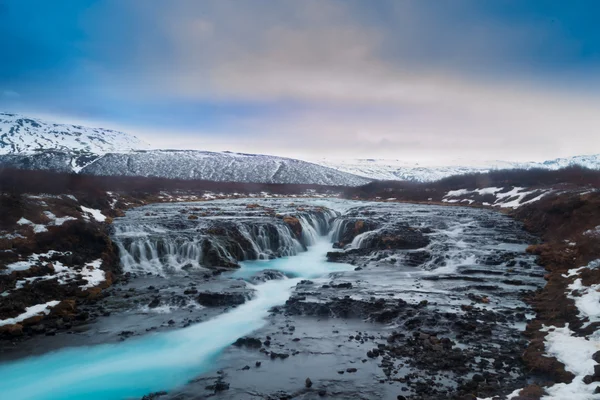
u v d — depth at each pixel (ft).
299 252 123.75
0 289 65.82
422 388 41.91
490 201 199.52
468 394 39.83
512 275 81.76
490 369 45.01
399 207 195.62
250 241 114.01
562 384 39.65
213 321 63.00
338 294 72.90
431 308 63.72
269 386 43.80
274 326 60.34
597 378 38.99
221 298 71.10
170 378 46.44
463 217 150.51
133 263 95.66
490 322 57.93
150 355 51.93
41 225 89.10
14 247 78.69
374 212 166.40
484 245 106.63
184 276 88.63
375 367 46.91
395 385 42.86
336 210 186.29
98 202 135.54
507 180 227.81
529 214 138.41
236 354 51.67
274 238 120.26
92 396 43.29
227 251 105.50
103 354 52.34
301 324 60.95
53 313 63.82
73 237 89.86
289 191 319.68
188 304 69.97
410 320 58.95
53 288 70.59
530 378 42.78
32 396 43.45
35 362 50.39
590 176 191.52
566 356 44.96
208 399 41.75
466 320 58.54
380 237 117.70
